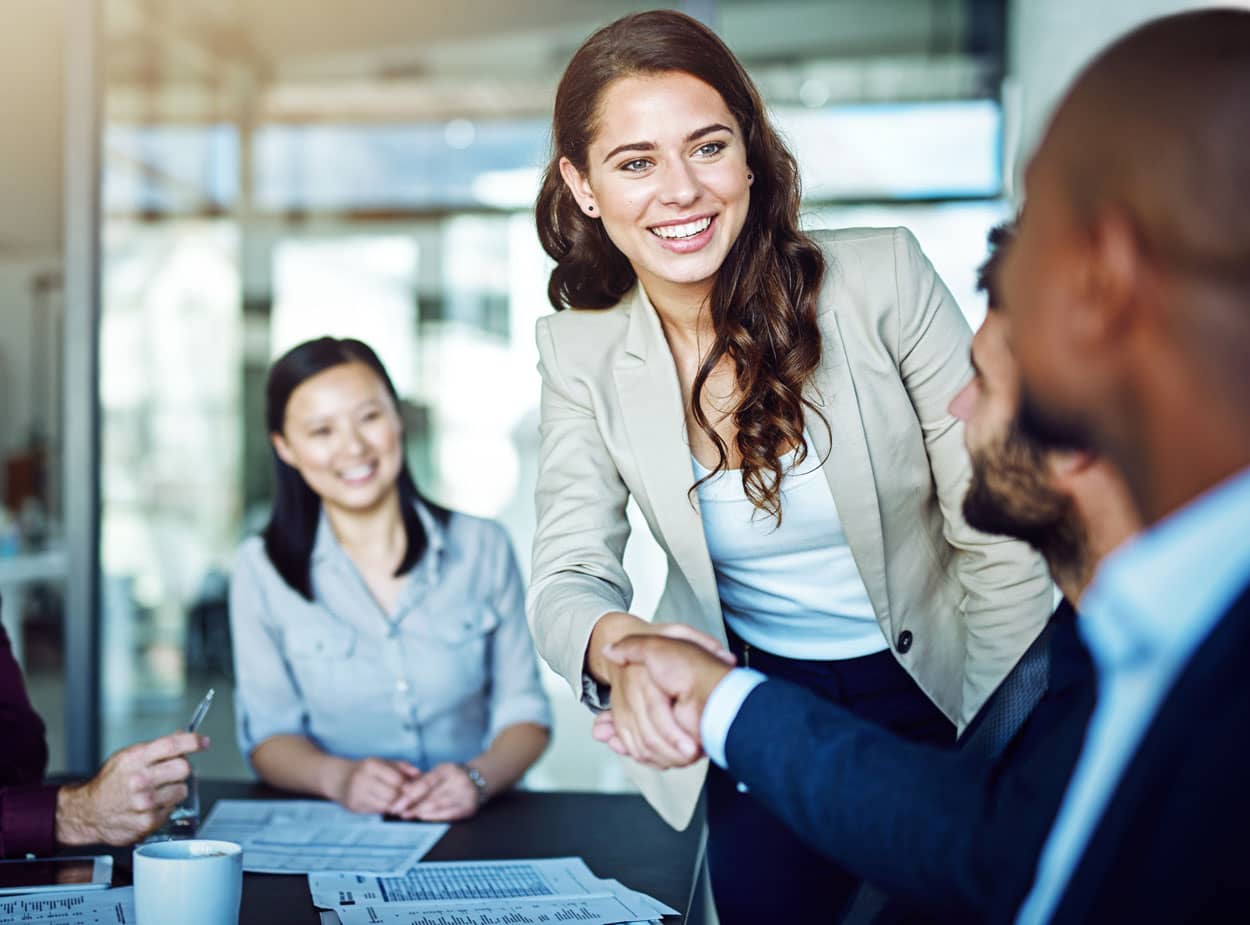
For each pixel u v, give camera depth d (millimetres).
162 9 4340
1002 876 664
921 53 5113
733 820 1507
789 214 1390
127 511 3885
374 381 1921
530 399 5465
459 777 1543
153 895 946
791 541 1454
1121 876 521
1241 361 519
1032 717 1025
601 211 1359
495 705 1949
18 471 3201
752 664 1541
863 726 817
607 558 1410
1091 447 609
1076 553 687
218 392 4762
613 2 5391
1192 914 507
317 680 1899
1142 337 552
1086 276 565
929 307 1437
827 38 5188
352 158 5516
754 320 1374
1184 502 555
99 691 3191
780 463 1394
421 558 1942
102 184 3252
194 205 4602
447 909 1105
